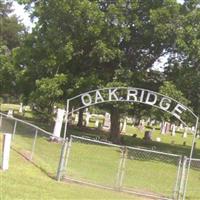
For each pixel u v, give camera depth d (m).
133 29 34.72
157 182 20.23
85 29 33.09
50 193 14.05
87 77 34.25
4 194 12.79
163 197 16.91
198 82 32.56
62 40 33.91
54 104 36.19
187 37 32.50
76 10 32.62
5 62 42.72
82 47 34.91
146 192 17.33
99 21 32.72
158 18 32.53
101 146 31.83
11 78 42.75
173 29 32.56
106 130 48.91
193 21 32.69
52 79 33.25
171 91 31.39
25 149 21.88
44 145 24.25
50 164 19.41
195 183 21.64
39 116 46.47
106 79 34.66
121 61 35.31
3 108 65.69
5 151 16.56
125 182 18.77
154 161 28.36
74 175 18.05
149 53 35.62
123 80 34.28
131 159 27.77
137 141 41.97
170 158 30.34
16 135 25.17
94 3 32.91
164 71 35.56
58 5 33.03
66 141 17.14
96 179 18.06
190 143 51.97
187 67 33.00
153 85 35.91
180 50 32.81
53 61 34.03
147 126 71.00
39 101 33.62
